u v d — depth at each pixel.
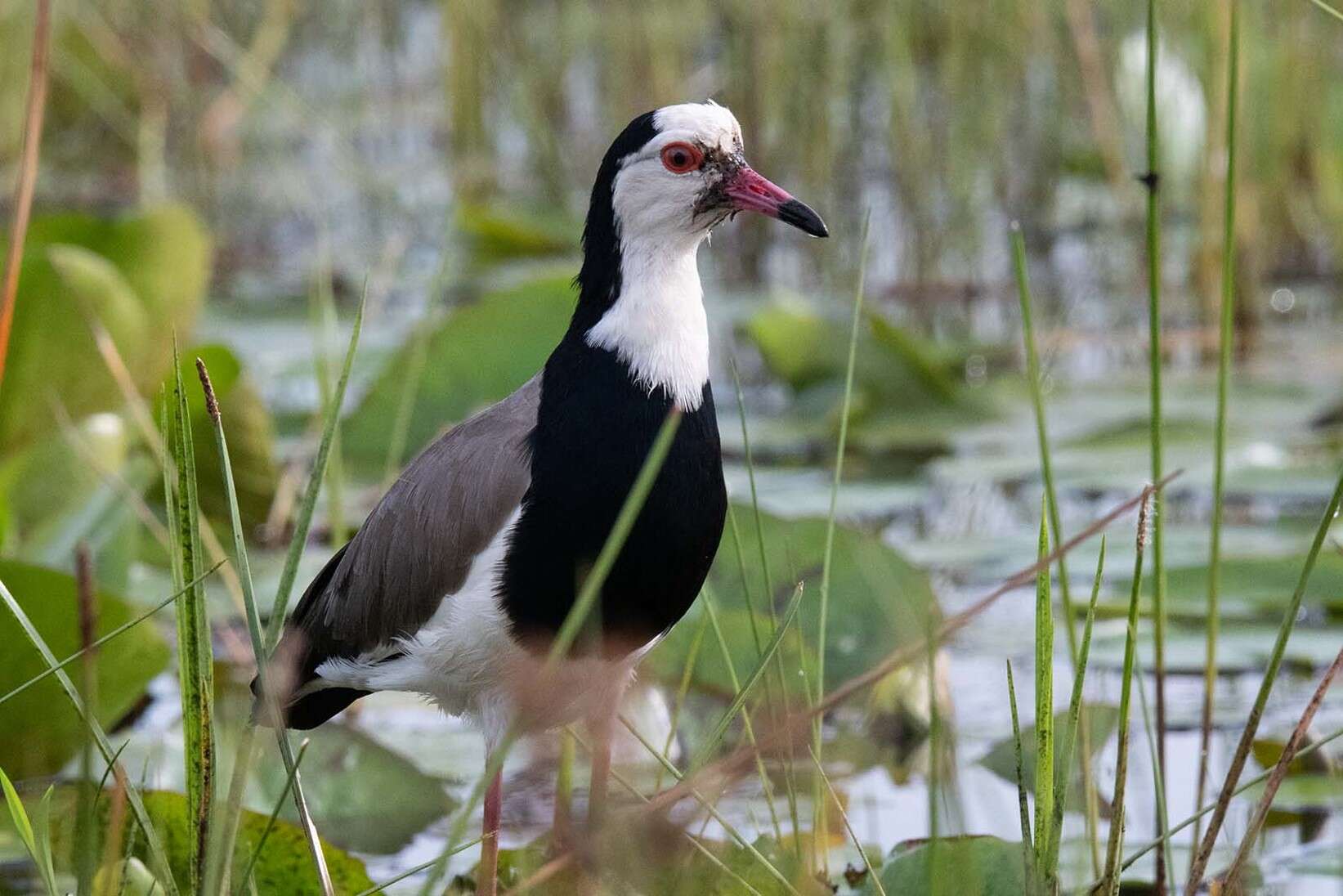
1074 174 20.88
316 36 25.27
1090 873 8.43
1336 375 15.91
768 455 15.16
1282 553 11.87
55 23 22.03
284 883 8.02
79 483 11.41
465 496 7.85
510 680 7.92
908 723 10.17
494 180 22.17
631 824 7.30
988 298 18.97
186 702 6.33
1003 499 14.27
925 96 20.66
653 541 7.75
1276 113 18.72
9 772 9.39
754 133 20.09
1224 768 9.66
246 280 19.59
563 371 7.98
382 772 9.60
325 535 12.84
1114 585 11.84
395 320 18.02
